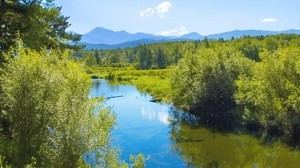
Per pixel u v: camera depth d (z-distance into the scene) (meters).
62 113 15.65
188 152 33.06
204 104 48.31
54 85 18.05
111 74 129.75
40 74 18.22
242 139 37.56
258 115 39.62
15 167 16.33
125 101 65.75
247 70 47.34
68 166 14.86
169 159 31.03
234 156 31.59
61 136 15.08
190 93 50.28
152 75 123.69
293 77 36.41
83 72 18.30
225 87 46.31
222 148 34.31
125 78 119.69
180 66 55.84
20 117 17.98
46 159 15.31
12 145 17.80
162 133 40.69
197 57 53.00
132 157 18.03
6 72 19.38
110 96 72.81
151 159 30.95
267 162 29.88
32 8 28.05
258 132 39.84
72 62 18.70
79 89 16.69
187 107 51.41
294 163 29.41
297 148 33.72
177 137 38.75
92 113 15.98
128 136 39.06
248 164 29.28
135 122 46.66
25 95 18.05
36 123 17.88
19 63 18.42
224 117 45.88
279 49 39.66
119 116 50.72
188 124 45.75
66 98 16.09
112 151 16.42
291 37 164.75
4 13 26.41
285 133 36.41
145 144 35.84
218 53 48.66
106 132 16.16
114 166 16.34
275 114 37.16
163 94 69.25
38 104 17.91
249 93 40.31
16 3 27.08
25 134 17.97
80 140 15.05
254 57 135.62
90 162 15.89
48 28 33.06
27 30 27.70
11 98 18.17
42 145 16.52
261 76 38.31
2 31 26.95
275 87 37.25
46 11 30.78
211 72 47.66
